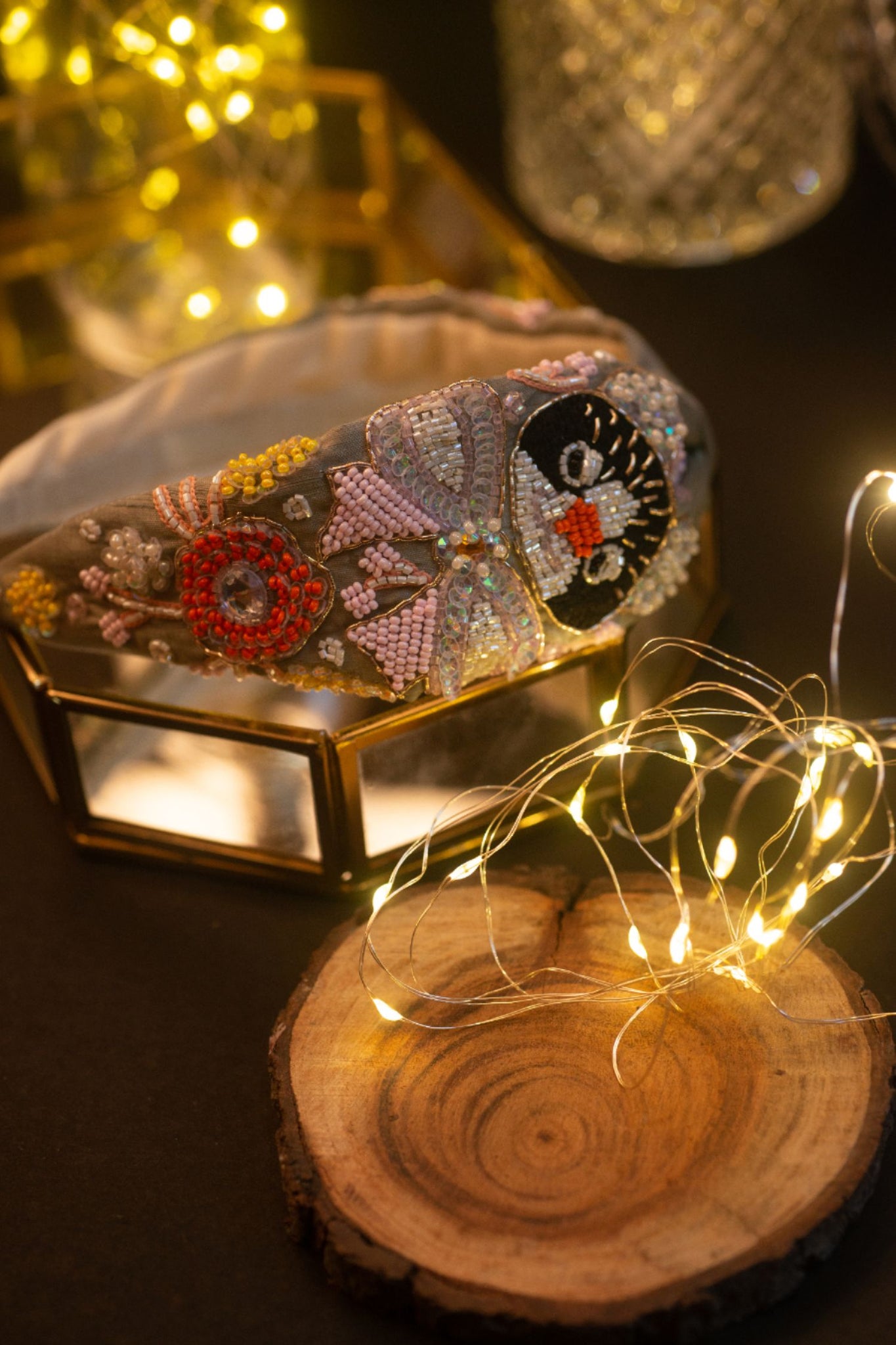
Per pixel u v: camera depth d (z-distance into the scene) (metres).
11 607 0.49
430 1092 0.44
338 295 0.68
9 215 0.72
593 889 0.47
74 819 0.52
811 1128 0.43
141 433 0.58
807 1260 0.43
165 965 0.50
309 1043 0.45
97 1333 0.44
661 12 0.66
